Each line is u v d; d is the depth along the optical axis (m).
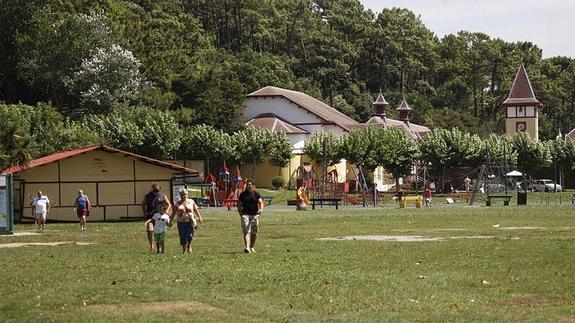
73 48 107.44
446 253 28.20
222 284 20.78
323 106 139.88
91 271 23.75
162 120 99.56
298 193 73.19
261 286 20.38
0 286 20.73
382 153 107.31
